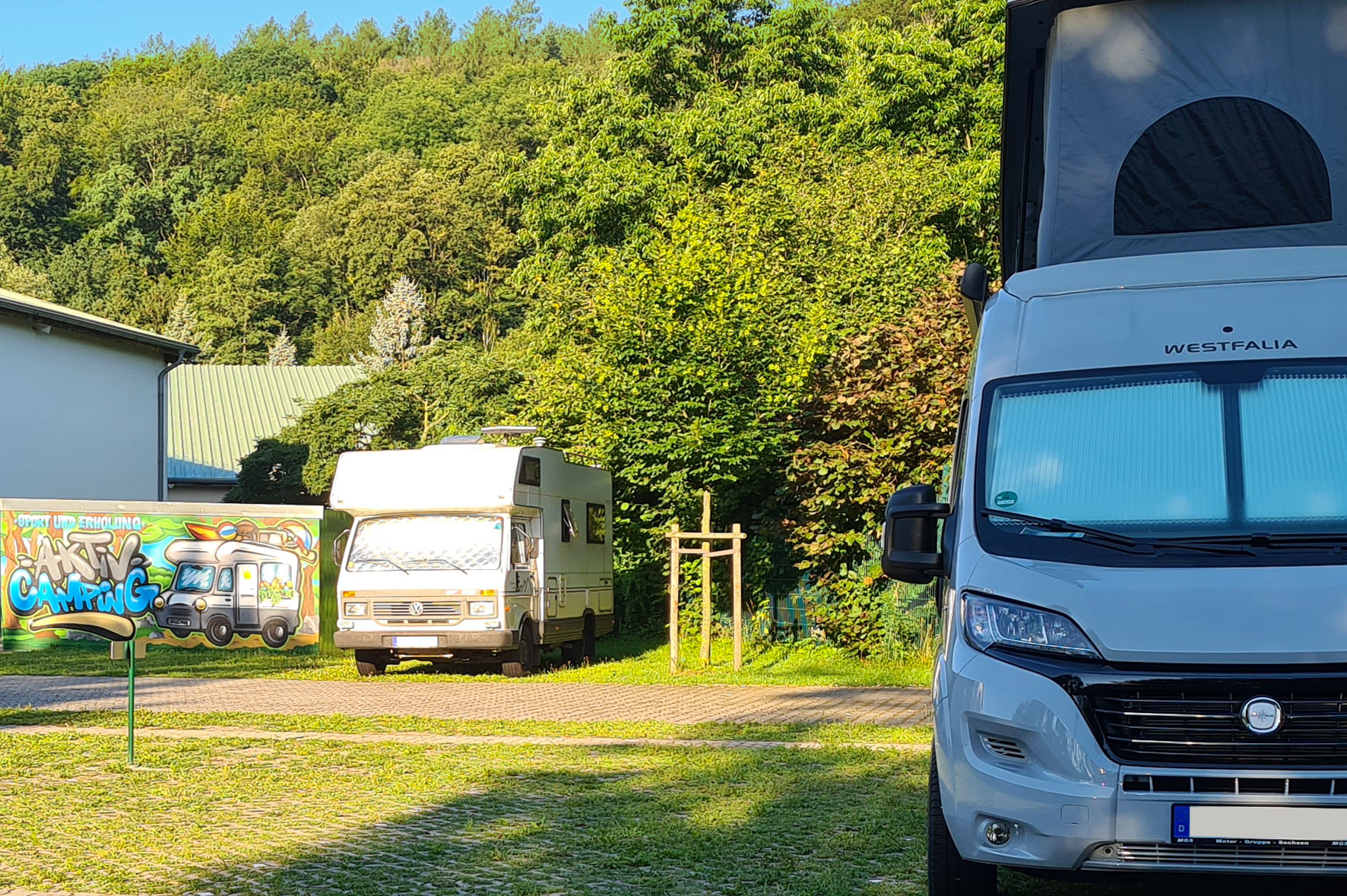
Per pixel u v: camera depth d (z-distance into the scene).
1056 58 8.26
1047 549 5.84
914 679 17.42
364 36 163.25
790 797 9.13
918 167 35.75
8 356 29.23
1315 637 5.30
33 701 16.12
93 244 118.25
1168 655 5.36
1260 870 5.29
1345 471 5.88
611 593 22.59
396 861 7.52
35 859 7.66
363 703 15.71
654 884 6.89
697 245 22.23
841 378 20.50
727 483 21.20
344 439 47.78
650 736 12.52
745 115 40.03
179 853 7.81
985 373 6.59
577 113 42.59
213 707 15.36
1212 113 7.97
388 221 97.19
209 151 125.06
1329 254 6.68
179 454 54.34
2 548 23.80
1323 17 7.97
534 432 20.80
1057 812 5.39
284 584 23.12
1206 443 6.05
